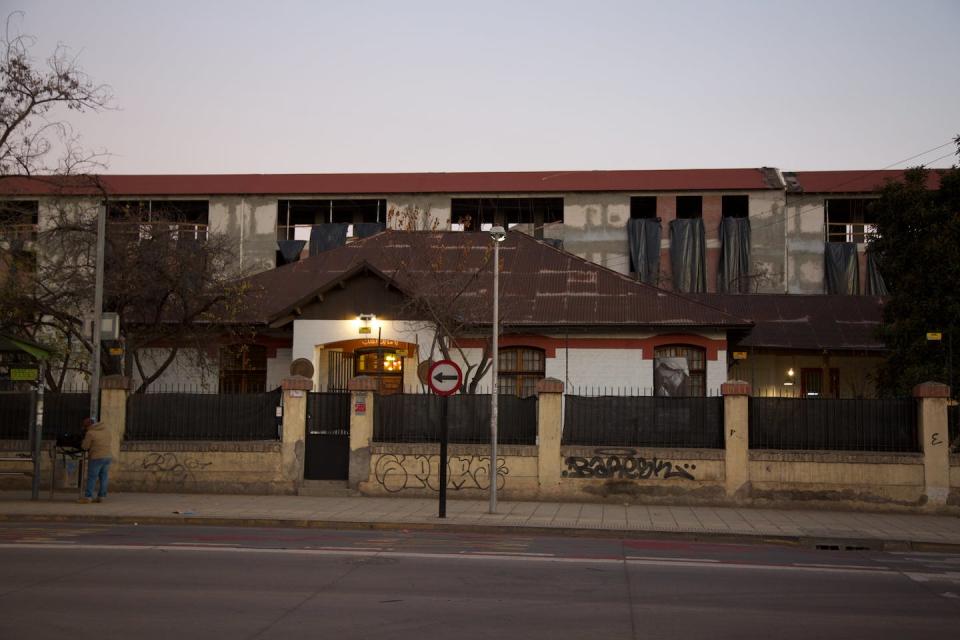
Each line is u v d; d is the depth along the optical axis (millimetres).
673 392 27719
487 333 28156
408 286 27859
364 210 51625
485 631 8227
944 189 24688
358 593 9805
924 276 24594
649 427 19844
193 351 28406
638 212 50312
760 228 47219
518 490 19734
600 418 19969
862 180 47281
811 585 11016
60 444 19094
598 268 30547
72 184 24250
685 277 47000
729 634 8367
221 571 10977
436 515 17141
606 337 28156
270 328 28828
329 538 14516
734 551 14203
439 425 20328
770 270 46875
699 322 27469
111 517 16469
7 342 18375
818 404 19562
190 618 8516
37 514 16516
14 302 23781
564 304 28641
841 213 49188
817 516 18219
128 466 20469
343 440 20594
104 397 20672
